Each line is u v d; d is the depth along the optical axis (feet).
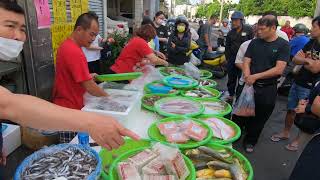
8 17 4.12
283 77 20.18
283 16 83.30
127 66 10.62
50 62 12.51
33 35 10.93
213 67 24.57
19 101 2.31
